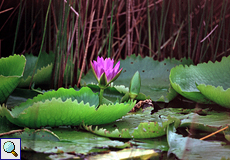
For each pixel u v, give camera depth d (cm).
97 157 294
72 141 301
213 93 324
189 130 311
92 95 320
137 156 295
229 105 323
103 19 355
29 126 306
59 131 307
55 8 352
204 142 302
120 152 297
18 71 324
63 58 347
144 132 304
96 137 304
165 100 338
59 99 304
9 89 318
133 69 357
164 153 297
